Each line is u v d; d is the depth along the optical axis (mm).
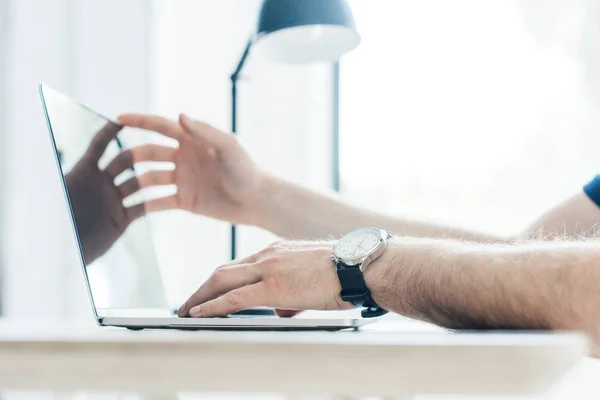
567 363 307
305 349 313
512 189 2064
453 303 577
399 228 1162
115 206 769
